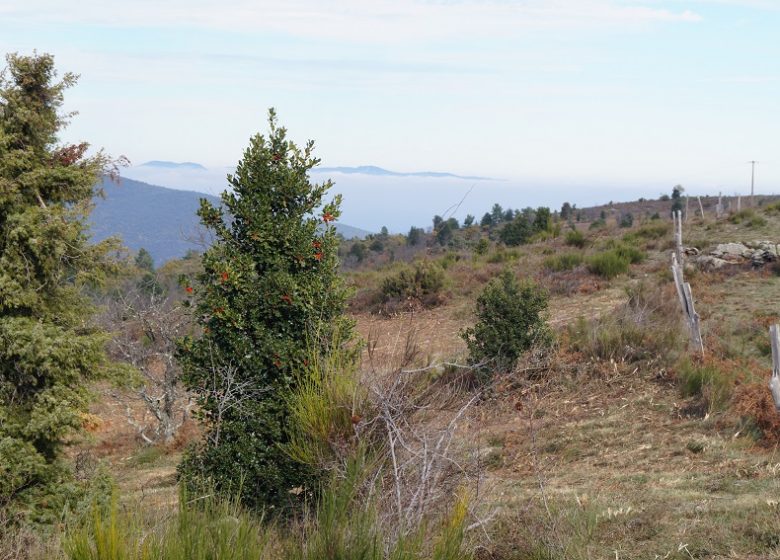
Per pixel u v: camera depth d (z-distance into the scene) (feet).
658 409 36.27
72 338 31.48
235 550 16.78
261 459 24.34
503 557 19.58
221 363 25.81
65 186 33.17
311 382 24.40
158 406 55.26
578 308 62.75
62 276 33.42
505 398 36.83
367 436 21.03
